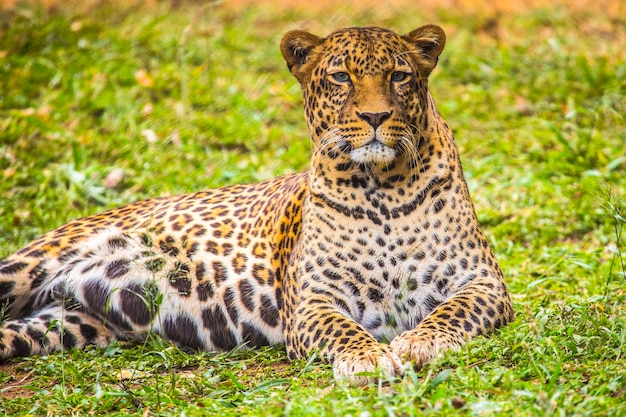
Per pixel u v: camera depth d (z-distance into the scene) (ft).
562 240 43.93
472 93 60.64
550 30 72.59
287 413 23.77
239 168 51.26
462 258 31.27
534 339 27.35
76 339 34.78
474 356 27.76
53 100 59.36
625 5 74.64
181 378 29.22
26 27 70.38
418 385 25.16
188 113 58.70
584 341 28.45
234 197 36.50
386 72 30.32
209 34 73.46
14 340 33.71
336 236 31.30
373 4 79.71
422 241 31.01
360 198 31.07
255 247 34.42
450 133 33.17
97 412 27.12
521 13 75.92
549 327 30.01
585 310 30.45
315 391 25.49
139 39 69.56
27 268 36.09
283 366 31.24
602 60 60.54
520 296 36.91
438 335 28.14
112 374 30.48
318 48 31.91
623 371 25.02
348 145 30.27
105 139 55.11
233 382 27.78
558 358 26.63
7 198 48.75
